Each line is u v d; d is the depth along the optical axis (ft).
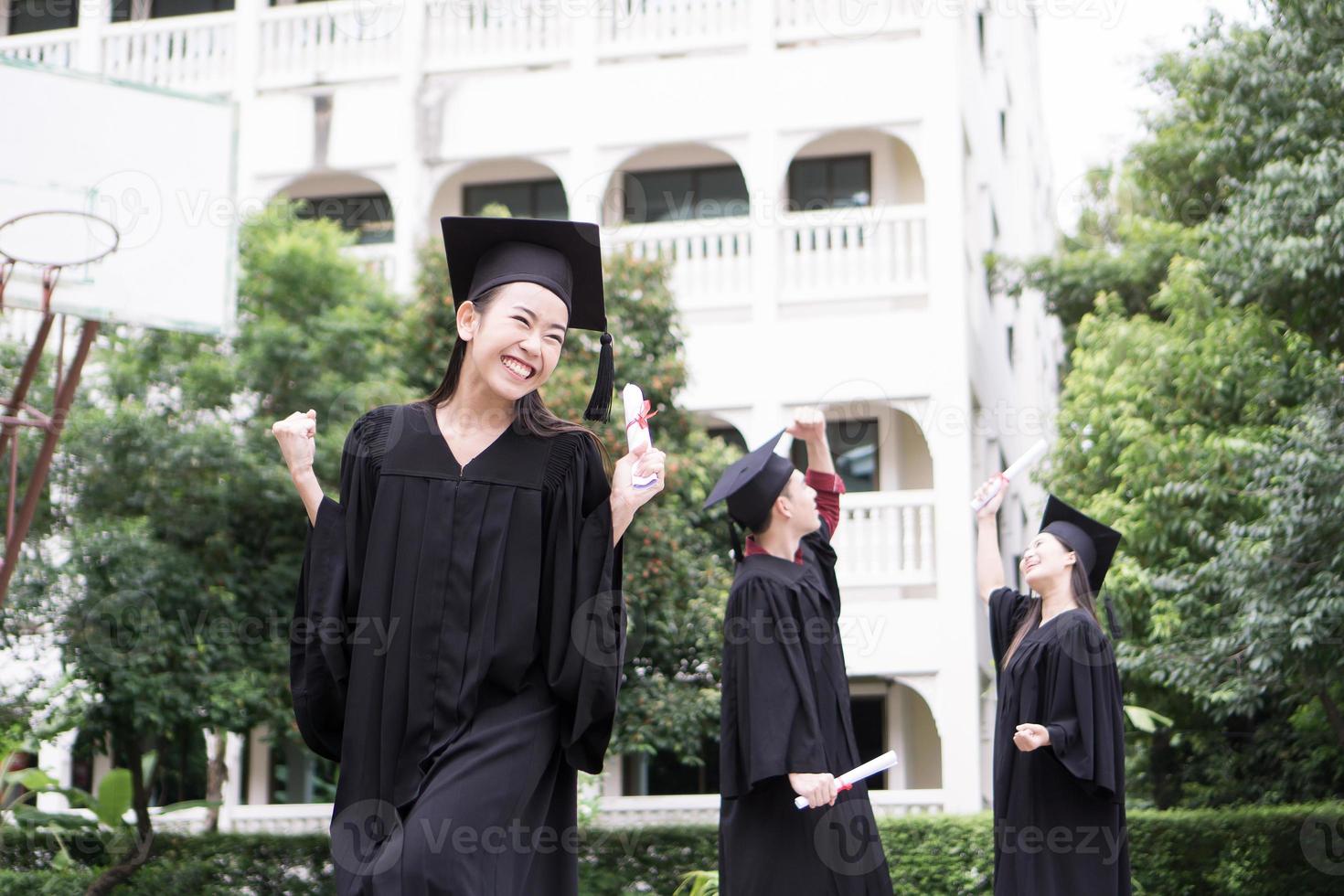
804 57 46.78
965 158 47.88
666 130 47.65
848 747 14.74
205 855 35.50
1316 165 29.12
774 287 45.75
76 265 25.67
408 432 9.03
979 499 18.62
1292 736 34.06
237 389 34.99
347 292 37.47
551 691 8.91
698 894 26.86
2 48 51.44
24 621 32.14
